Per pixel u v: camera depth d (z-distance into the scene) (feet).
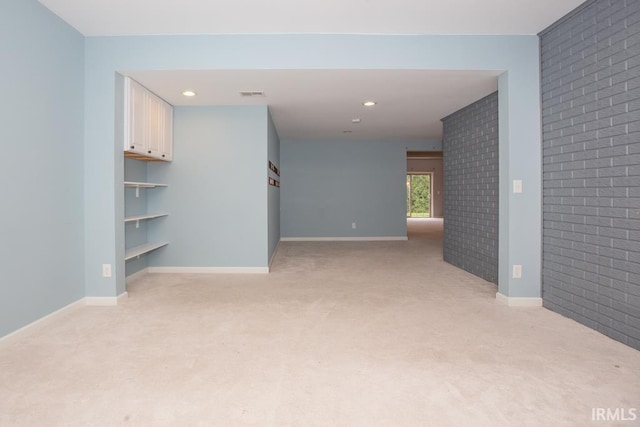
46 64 8.86
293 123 19.04
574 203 9.17
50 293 9.09
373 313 9.84
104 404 5.54
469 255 15.01
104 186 10.48
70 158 9.82
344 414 5.30
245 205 15.03
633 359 7.06
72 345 7.70
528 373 6.51
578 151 9.00
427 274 14.80
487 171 13.51
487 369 6.66
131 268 13.88
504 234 10.69
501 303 10.76
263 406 5.50
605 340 8.00
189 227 15.07
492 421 5.13
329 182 26.17
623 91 7.72
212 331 8.52
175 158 14.97
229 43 10.36
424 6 8.82
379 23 9.72
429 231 31.94
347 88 12.35
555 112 9.78
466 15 9.27
